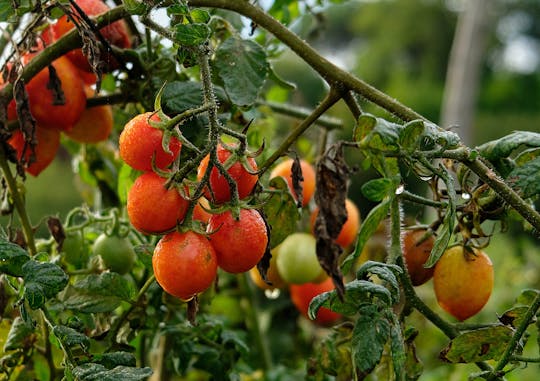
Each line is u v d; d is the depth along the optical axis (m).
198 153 0.63
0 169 0.80
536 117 8.43
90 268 0.81
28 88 0.76
